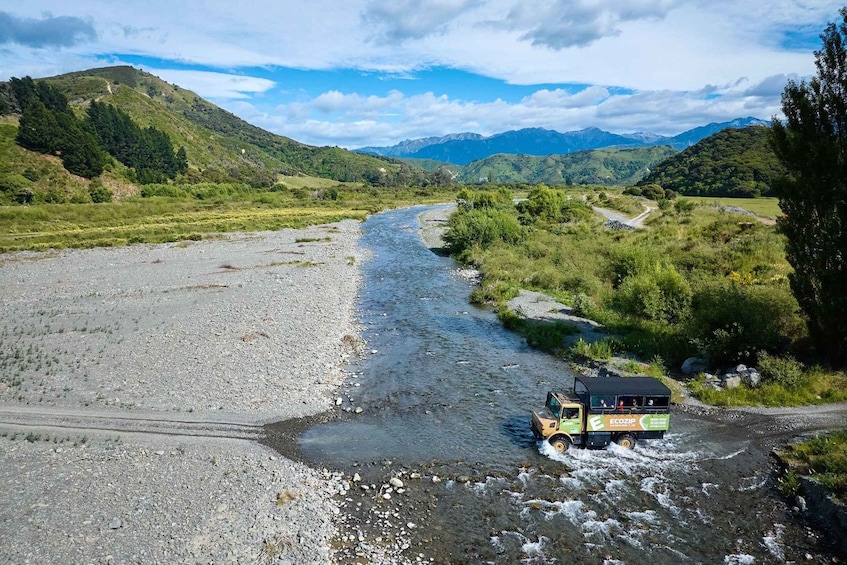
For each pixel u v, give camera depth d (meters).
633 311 38.56
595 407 20.94
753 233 59.75
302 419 23.97
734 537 15.98
